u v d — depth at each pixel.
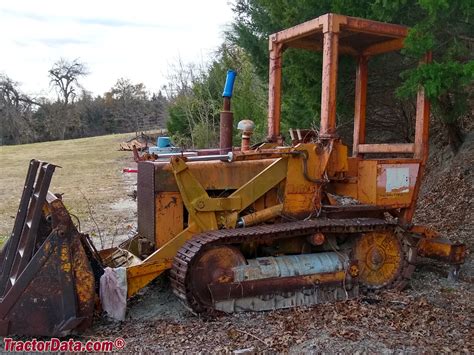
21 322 3.99
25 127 56.31
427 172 9.81
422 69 5.39
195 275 4.42
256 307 4.61
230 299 4.53
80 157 28.84
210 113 19.25
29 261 4.15
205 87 19.50
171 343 4.01
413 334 4.14
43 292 4.04
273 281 4.64
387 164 5.27
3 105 55.81
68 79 59.59
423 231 5.67
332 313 4.59
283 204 4.99
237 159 5.01
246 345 3.95
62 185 16.95
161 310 4.74
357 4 6.82
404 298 4.96
